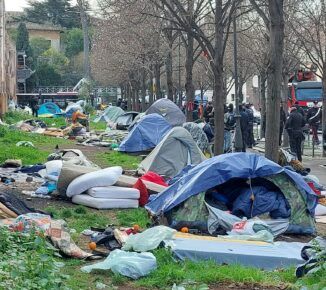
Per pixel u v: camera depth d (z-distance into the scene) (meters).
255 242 11.91
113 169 15.95
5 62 55.16
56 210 14.84
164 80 63.88
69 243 10.88
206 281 9.50
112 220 14.29
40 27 111.25
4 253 9.12
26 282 7.64
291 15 31.53
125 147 28.88
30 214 12.48
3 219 12.59
